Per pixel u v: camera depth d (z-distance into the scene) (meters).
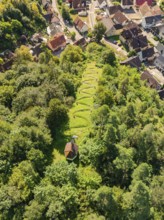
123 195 64.38
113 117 78.19
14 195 64.75
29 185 66.75
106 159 72.88
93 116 82.94
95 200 64.81
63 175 68.81
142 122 90.50
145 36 168.38
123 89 109.19
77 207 65.19
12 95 98.94
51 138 80.50
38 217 62.41
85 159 75.44
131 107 88.25
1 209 64.50
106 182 70.75
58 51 161.88
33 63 122.00
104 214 64.56
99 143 74.56
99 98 97.12
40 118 85.00
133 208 62.75
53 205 63.28
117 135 78.19
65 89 101.44
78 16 187.62
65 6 189.88
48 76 102.50
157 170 78.81
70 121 90.69
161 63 156.75
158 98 120.06
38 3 190.25
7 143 73.19
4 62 141.75
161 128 97.94
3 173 69.44
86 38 172.75
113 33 175.25
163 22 184.25
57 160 78.19
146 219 64.12
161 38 176.75
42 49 155.38
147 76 141.62
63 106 85.44
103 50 149.12
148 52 162.25
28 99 90.44
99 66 128.75
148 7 190.50
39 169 72.31
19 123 81.50
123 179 70.56
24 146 73.00
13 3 166.12
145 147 79.06
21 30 160.25
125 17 181.25
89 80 115.06
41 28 173.50
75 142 83.12
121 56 161.75
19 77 103.50
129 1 197.12
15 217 64.38
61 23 183.38
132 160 73.88
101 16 188.00
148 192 62.22
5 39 150.38
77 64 127.94
